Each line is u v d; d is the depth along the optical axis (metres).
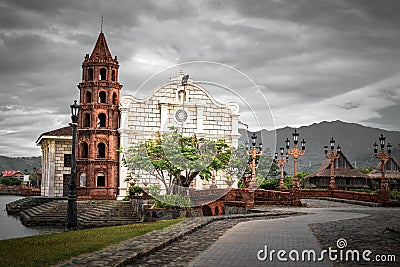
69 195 24.59
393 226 18.03
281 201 37.38
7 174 141.75
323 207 36.09
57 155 58.75
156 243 13.68
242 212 31.98
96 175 50.84
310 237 15.79
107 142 51.16
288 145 50.41
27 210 49.16
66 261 10.77
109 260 10.80
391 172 68.69
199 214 30.73
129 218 37.84
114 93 52.56
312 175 67.88
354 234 16.48
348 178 66.56
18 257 11.26
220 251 12.91
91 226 36.16
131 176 39.91
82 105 51.84
